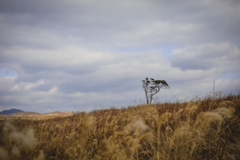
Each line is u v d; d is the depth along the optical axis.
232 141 2.89
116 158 2.84
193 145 2.57
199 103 4.02
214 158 2.48
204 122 2.58
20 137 3.06
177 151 2.57
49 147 3.44
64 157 3.28
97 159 2.96
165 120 3.86
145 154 3.13
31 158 3.00
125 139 3.26
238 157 2.58
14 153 2.87
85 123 3.86
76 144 3.61
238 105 3.81
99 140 3.58
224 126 3.17
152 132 3.59
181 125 3.15
